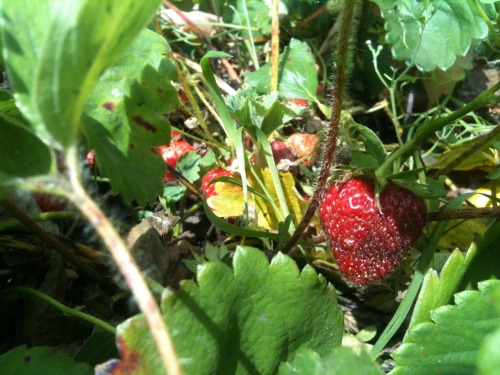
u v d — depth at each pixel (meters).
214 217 0.13
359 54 0.21
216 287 0.09
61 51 0.06
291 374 0.08
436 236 0.14
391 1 0.16
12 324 0.13
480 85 0.22
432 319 0.10
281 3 0.22
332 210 0.12
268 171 0.15
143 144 0.11
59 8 0.05
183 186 0.16
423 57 0.17
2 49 0.07
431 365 0.10
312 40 0.22
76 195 0.06
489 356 0.05
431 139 0.20
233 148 0.16
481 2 0.15
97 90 0.11
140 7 0.06
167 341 0.06
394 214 0.12
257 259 0.10
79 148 0.12
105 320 0.13
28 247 0.14
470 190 0.18
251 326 0.10
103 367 0.08
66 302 0.14
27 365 0.09
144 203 0.10
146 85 0.11
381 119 0.22
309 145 0.17
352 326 0.15
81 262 0.13
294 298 0.10
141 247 0.14
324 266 0.16
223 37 0.22
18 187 0.06
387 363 0.13
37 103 0.06
